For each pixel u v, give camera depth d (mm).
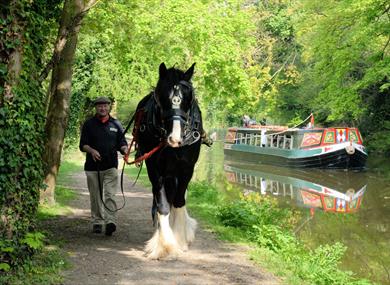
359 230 14383
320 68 28359
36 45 6316
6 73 5656
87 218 10047
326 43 27562
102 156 8219
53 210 10664
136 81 28297
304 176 29656
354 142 32906
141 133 7578
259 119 50219
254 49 45750
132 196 14422
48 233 8055
